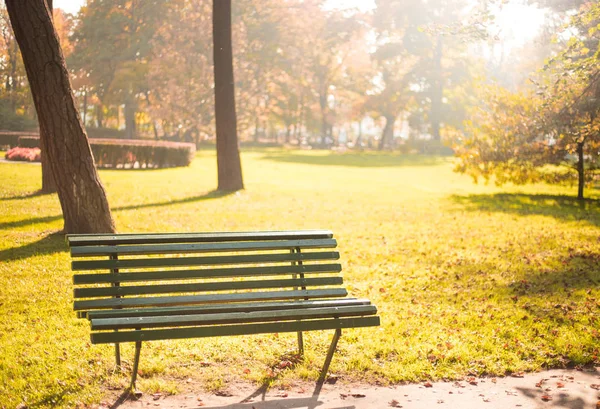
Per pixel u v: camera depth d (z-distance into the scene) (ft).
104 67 213.46
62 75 37.45
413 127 239.91
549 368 20.08
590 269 36.24
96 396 16.52
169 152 118.32
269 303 18.06
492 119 84.12
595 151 80.02
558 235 50.16
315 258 20.01
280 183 96.07
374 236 49.47
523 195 87.61
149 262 18.26
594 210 70.38
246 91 224.74
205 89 203.82
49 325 23.29
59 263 33.71
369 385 18.07
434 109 228.02
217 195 73.51
